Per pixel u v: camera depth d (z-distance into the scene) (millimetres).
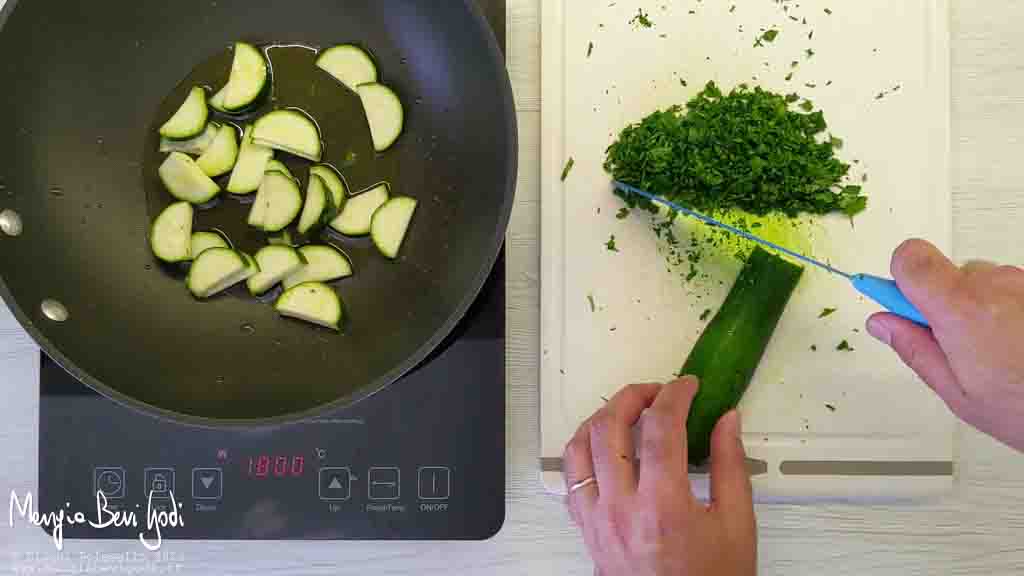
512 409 859
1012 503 846
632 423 774
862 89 861
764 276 806
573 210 851
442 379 836
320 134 860
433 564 856
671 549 701
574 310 847
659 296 846
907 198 855
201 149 865
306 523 832
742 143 813
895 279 647
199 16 857
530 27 875
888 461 839
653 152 810
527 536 855
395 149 855
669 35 859
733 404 805
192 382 814
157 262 841
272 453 831
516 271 863
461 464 834
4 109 764
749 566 728
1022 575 843
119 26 832
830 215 853
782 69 862
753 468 840
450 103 839
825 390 841
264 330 833
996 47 870
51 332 788
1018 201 863
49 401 830
